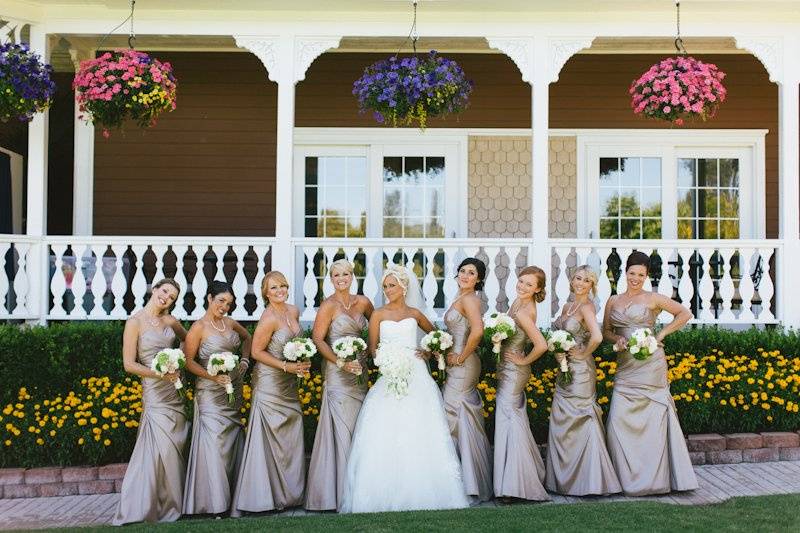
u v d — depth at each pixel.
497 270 9.77
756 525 4.50
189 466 5.28
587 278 5.66
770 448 6.43
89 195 9.62
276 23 7.79
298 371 5.26
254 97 9.84
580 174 9.95
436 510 5.12
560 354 5.52
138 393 6.52
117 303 7.73
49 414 6.33
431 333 5.44
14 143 9.92
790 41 7.83
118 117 7.21
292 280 7.72
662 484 5.52
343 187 9.96
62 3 7.58
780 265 7.80
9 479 5.89
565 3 7.53
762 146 9.91
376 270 8.05
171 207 9.76
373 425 5.38
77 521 5.25
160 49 9.59
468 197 9.94
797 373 6.88
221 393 5.41
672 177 9.96
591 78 9.93
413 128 9.90
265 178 9.80
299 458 5.48
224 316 5.63
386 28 7.82
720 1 7.48
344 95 9.88
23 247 7.58
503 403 5.55
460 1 7.50
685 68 7.27
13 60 6.73
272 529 4.59
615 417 5.66
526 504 5.36
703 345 7.35
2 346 6.81
